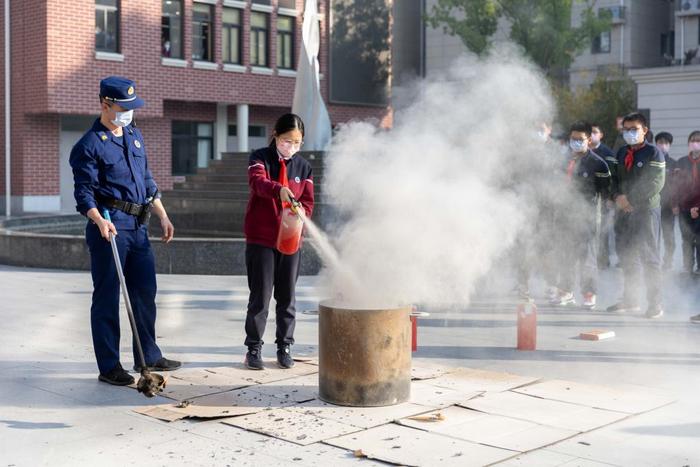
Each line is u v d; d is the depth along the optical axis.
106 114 6.12
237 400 5.67
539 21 28.53
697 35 38.66
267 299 6.54
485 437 4.90
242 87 28.45
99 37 25.05
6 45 24.55
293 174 6.53
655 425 5.14
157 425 5.14
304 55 19.08
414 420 5.22
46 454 4.63
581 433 4.98
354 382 5.50
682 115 30.98
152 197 6.48
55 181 25.23
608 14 28.94
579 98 30.45
